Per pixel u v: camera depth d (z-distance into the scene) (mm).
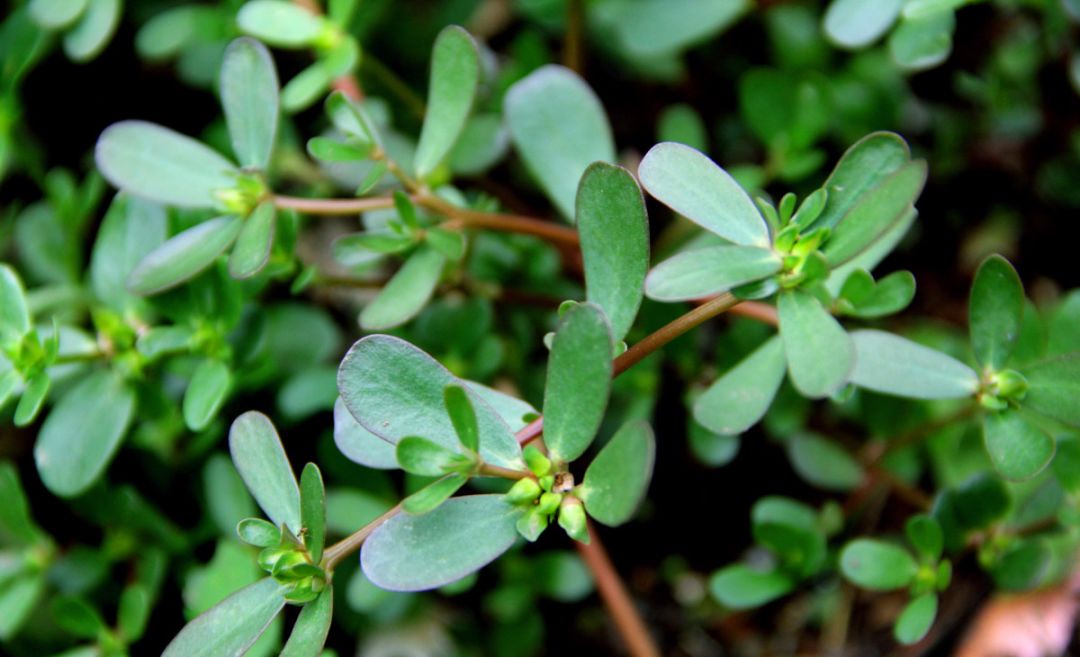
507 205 462
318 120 465
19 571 400
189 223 390
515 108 392
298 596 329
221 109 484
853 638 445
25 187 470
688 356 415
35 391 361
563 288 426
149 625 422
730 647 450
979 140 475
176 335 380
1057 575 411
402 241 373
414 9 470
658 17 431
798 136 428
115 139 375
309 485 326
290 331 427
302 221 463
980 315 350
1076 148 465
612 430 427
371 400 328
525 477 325
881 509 446
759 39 480
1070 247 473
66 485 376
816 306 333
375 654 437
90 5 418
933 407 424
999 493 374
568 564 415
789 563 395
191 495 422
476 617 438
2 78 429
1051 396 346
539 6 445
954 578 434
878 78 455
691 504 452
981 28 469
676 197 333
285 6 403
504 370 424
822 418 433
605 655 449
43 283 431
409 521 325
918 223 483
